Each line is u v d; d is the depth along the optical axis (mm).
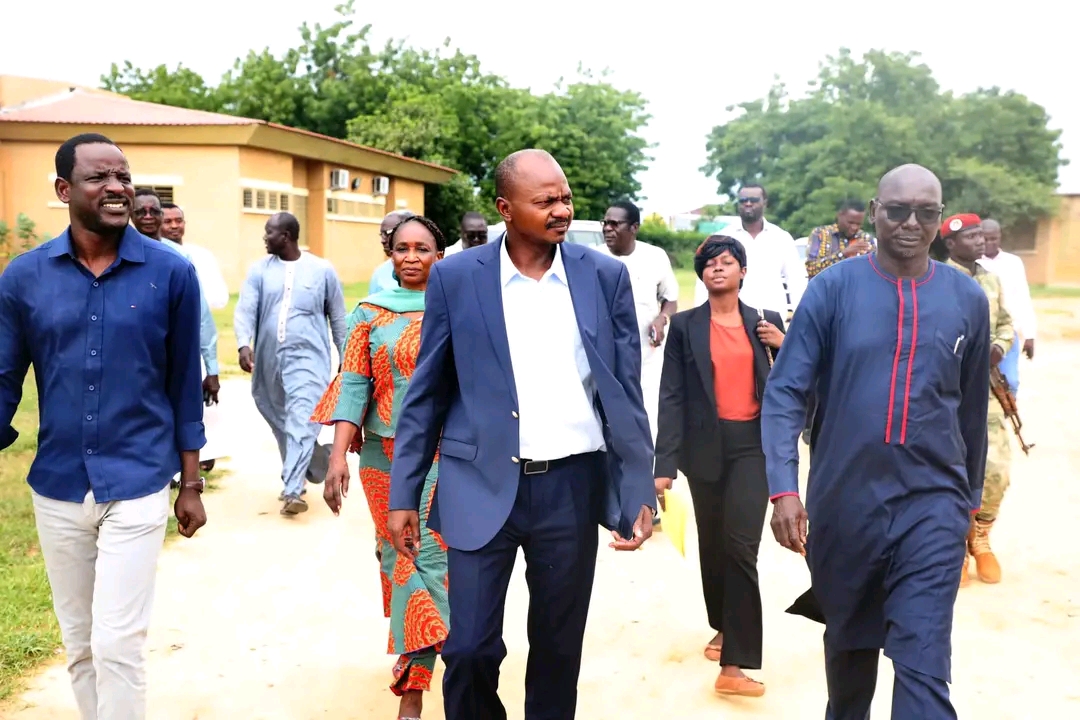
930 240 3518
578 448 3479
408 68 44344
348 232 31703
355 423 4629
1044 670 4891
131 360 3555
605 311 3498
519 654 5164
